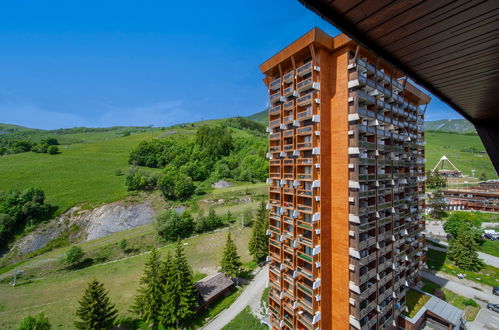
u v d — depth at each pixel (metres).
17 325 32.53
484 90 7.38
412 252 33.97
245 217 70.94
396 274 28.03
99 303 29.16
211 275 42.34
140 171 91.31
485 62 5.71
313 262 22.25
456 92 7.66
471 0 3.93
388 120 25.50
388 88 25.20
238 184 101.00
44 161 98.06
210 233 64.38
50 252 56.00
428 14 4.37
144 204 77.62
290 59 24.45
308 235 23.55
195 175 100.00
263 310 35.66
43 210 63.53
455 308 30.14
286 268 26.38
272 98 27.53
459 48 5.27
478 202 76.12
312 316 23.23
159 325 32.75
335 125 22.36
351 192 21.36
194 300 34.50
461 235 46.25
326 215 22.78
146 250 56.94
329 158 22.86
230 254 42.47
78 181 84.06
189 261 51.19
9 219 56.34
